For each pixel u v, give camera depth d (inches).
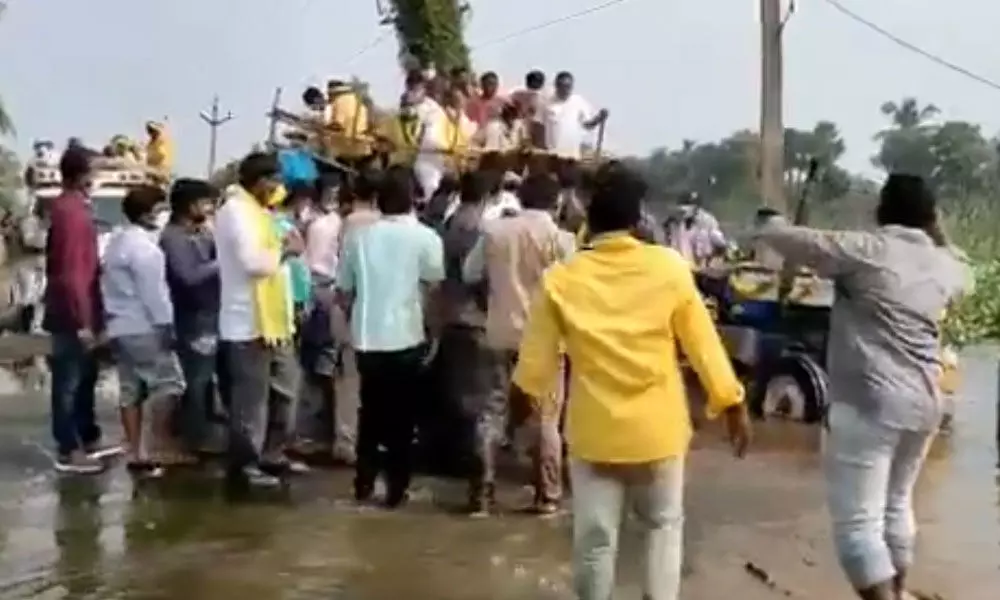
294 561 315.0
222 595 288.5
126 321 400.8
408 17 948.0
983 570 315.3
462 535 340.2
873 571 253.8
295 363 402.6
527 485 398.0
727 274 551.8
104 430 482.3
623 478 235.8
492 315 357.4
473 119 603.5
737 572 313.3
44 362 702.5
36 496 378.0
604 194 238.1
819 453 460.8
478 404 362.9
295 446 437.1
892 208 260.4
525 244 354.0
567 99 601.0
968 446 478.0
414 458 416.5
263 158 379.6
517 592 292.5
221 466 418.3
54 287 400.8
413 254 358.3
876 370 252.1
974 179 1427.2
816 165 515.2
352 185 417.7
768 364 532.4
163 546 327.3
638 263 235.1
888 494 264.7
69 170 401.4
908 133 1451.8
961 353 692.1
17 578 299.3
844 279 255.8
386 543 331.6
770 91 712.4
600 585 236.5
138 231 401.7
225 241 379.9
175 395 410.6
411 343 359.9
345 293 365.4
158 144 713.0
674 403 235.6
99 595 288.0
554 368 240.4
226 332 383.9
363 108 556.1
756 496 394.6
